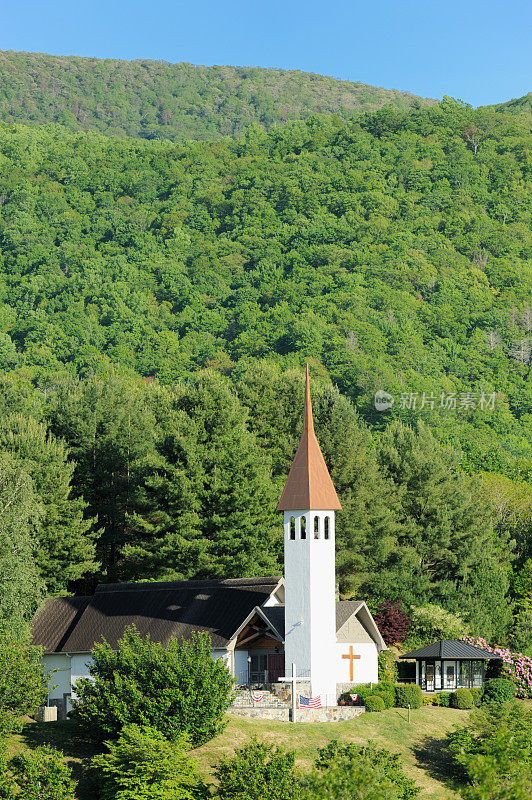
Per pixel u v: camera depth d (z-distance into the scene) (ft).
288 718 511.81
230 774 393.91
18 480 563.89
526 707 593.01
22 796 395.34
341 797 357.00
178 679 449.89
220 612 565.53
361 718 526.98
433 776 474.49
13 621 523.29
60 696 578.66
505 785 350.02
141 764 405.39
